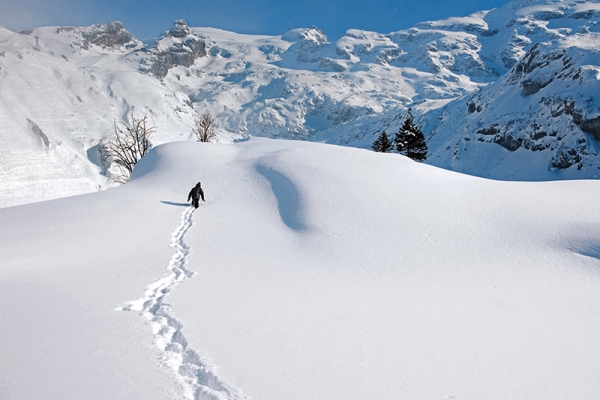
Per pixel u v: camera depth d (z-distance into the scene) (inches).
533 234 481.7
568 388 191.9
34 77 5002.5
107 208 591.8
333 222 522.9
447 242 471.5
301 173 687.7
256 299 293.1
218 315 256.2
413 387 183.9
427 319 271.4
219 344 214.4
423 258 426.6
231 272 360.5
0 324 222.5
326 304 291.9
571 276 377.4
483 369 205.8
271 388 175.6
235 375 184.1
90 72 5836.6
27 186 3420.3
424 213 550.6
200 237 476.7
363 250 444.5
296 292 316.8
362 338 234.1
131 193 702.5
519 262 414.6
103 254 393.7
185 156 938.1
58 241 430.0
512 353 226.4
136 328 228.8
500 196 603.5
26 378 170.2
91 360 189.0
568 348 237.1
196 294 295.3
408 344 229.8
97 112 5014.8
